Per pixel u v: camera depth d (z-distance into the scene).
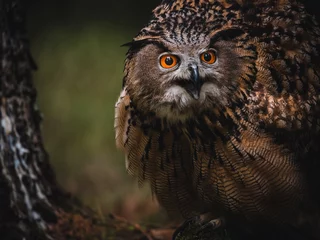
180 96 9.43
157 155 10.09
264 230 10.66
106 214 12.05
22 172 10.91
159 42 9.28
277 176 9.77
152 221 12.65
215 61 9.29
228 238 10.29
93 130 15.19
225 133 9.63
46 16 18.83
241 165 9.72
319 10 11.30
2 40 10.63
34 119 11.19
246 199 9.98
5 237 10.61
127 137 10.12
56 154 14.80
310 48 10.02
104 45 17.62
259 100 9.58
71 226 11.31
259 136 9.61
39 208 11.09
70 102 15.94
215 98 9.47
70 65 16.95
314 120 9.94
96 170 14.30
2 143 10.70
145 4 19.20
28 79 11.05
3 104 10.74
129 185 13.85
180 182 10.33
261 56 9.64
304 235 10.61
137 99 9.73
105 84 16.41
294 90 9.77
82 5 19.08
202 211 10.73
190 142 9.85
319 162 10.13
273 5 10.09
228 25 9.48
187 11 9.58
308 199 10.23
